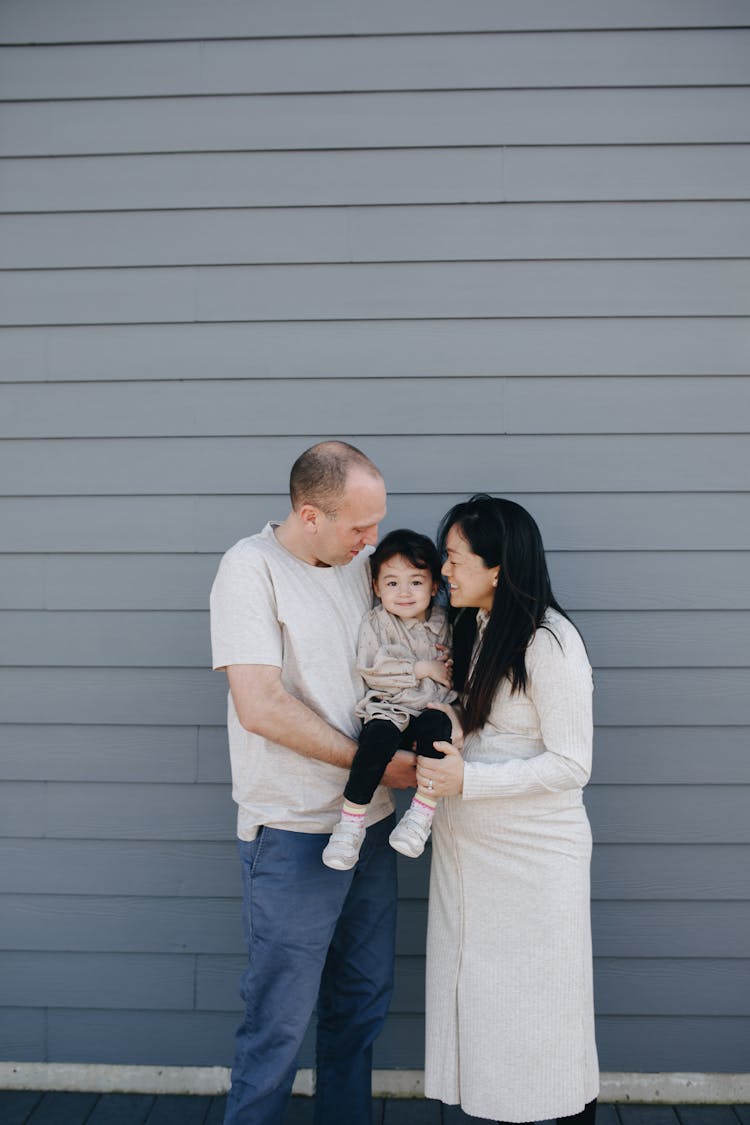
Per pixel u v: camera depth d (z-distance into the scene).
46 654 2.65
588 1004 2.12
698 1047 2.61
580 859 2.11
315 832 2.11
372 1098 2.60
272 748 2.10
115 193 2.61
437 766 2.01
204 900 2.65
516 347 2.58
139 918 2.66
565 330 2.58
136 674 2.64
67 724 2.65
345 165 2.58
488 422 2.59
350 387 2.60
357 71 2.57
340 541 2.05
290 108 2.58
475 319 2.58
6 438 2.64
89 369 2.63
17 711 2.65
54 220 2.62
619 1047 2.62
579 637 2.08
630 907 2.61
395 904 2.33
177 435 2.62
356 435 2.60
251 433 2.62
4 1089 2.67
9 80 2.61
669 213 2.56
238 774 2.16
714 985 2.61
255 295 2.60
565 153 2.56
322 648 2.11
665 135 2.55
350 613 2.18
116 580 2.64
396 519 2.60
